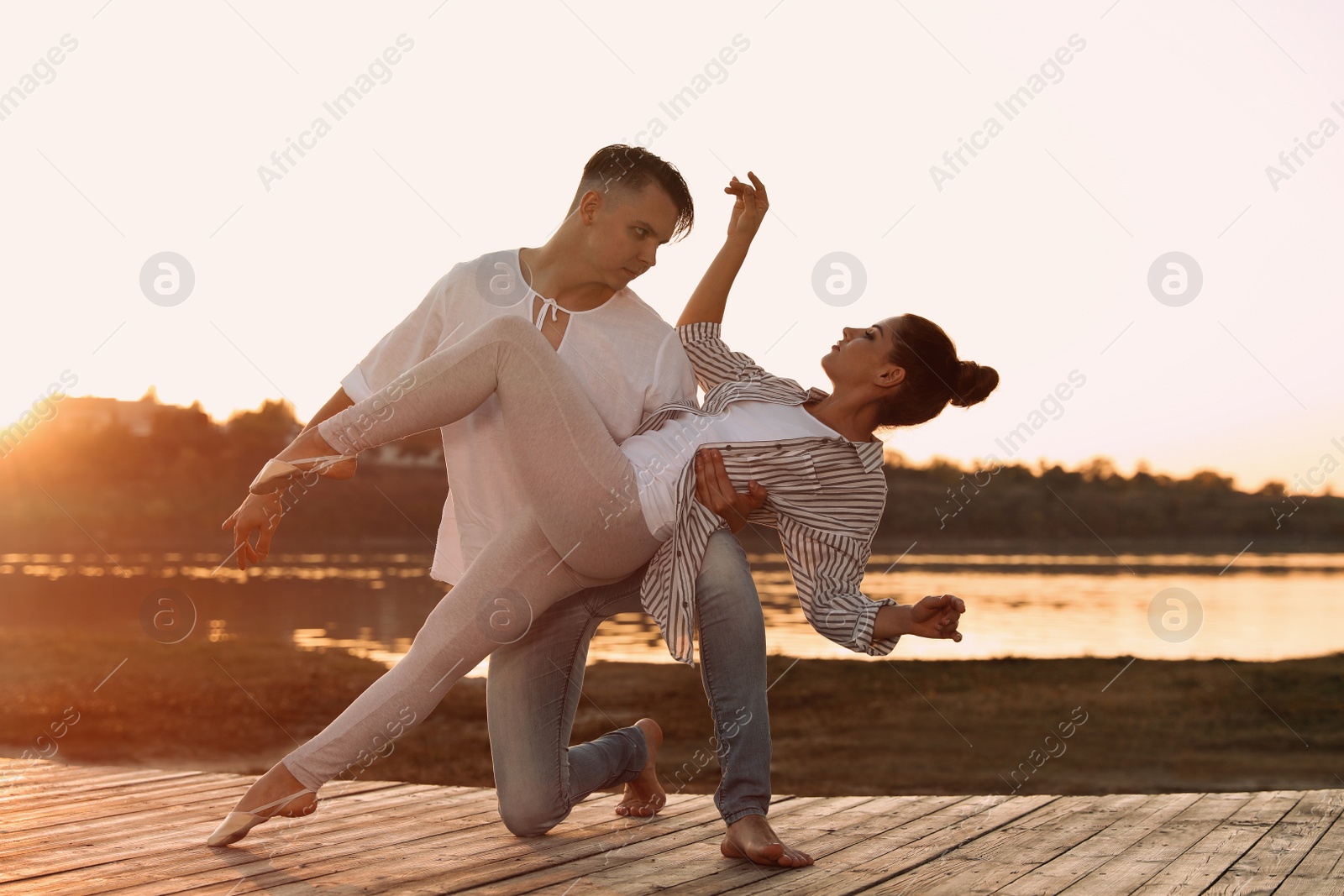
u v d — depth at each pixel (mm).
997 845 2389
